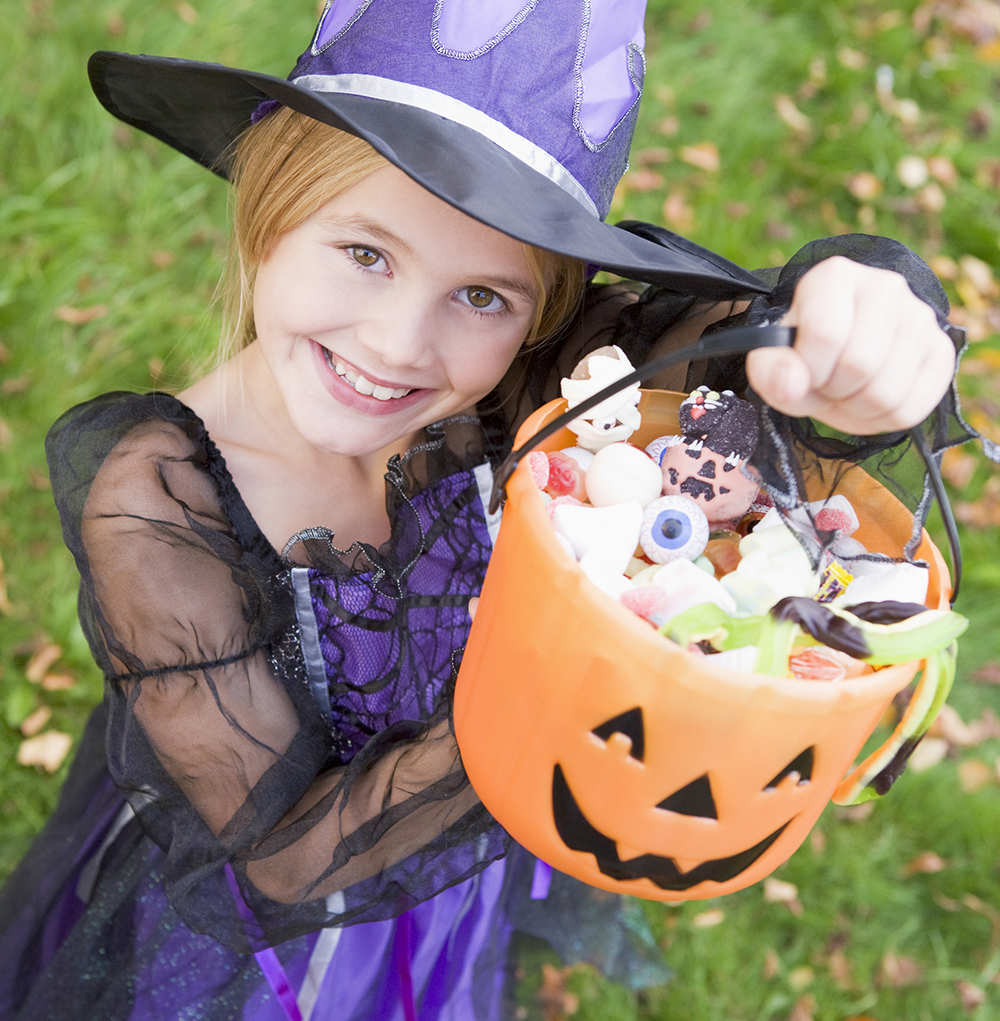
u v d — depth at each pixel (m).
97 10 1.92
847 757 0.61
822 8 2.47
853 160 2.26
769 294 0.72
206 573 0.76
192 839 0.76
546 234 0.64
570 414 0.58
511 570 0.60
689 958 1.38
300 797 0.77
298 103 0.66
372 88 0.68
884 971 1.43
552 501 0.64
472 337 0.73
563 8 0.68
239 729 0.77
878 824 1.54
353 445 0.77
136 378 1.67
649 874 0.63
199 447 0.79
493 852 0.75
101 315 1.70
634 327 0.84
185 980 0.89
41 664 1.43
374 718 0.82
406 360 0.72
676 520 0.63
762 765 0.58
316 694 0.81
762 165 2.21
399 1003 0.96
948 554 1.79
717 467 0.65
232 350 0.86
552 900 1.12
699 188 2.11
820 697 0.56
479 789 0.65
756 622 0.57
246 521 0.79
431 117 0.67
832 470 0.65
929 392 0.55
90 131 1.83
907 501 0.66
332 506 0.84
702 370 0.79
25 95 1.83
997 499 1.87
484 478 0.86
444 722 0.73
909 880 1.52
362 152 0.69
